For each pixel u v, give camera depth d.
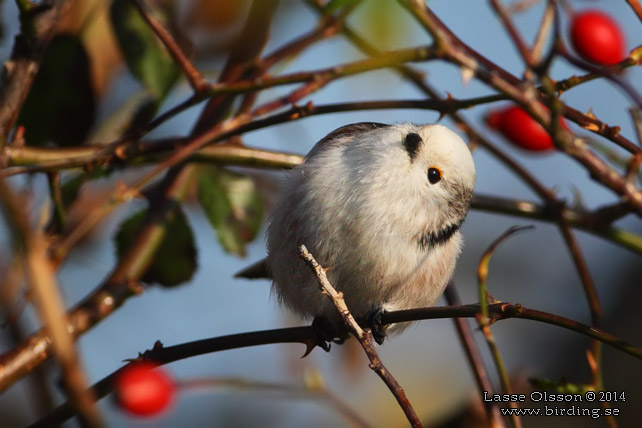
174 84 7.81
